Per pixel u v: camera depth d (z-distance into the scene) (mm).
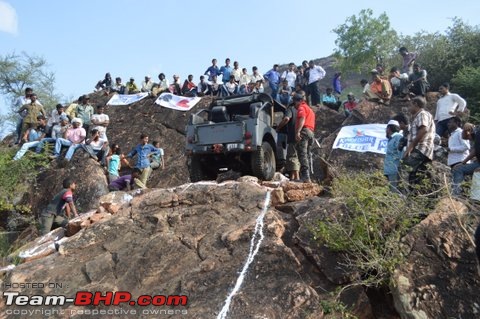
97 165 10523
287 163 8469
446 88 10102
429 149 5676
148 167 9812
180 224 5477
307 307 3959
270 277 4309
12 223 9570
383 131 10438
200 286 4363
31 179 10375
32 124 13109
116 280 4766
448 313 3842
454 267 4141
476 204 4863
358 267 4445
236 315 3898
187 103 14539
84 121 13461
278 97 14078
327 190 6023
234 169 8570
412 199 4875
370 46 19062
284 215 5375
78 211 9500
